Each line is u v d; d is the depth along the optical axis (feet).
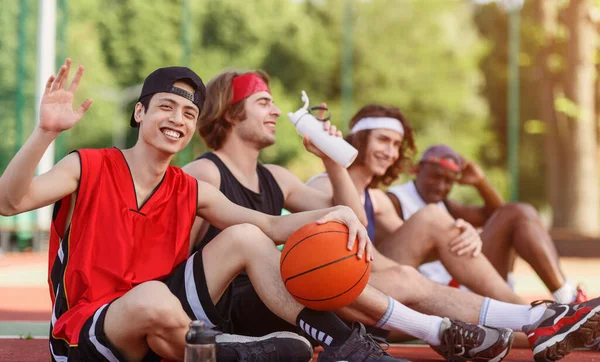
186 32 49.11
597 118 60.34
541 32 62.23
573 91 59.21
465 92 93.09
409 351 12.35
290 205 12.14
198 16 90.12
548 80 61.98
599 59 59.52
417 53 93.81
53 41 41.63
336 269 8.54
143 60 88.84
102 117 88.17
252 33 91.09
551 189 61.21
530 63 65.10
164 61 89.10
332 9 94.43
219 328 9.56
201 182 9.70
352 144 13.23
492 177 85.40
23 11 41.45
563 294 13.82
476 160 88.28
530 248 13.89
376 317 10.17
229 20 90.63
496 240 14.16
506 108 80.33
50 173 8.57
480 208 16.79
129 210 8.88
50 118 8.03
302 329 9.09
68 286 8.56
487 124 86.74
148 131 8.91
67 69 8.12
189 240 9.53
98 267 8.61
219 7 90.38
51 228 8.96
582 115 59.11
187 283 8.93
